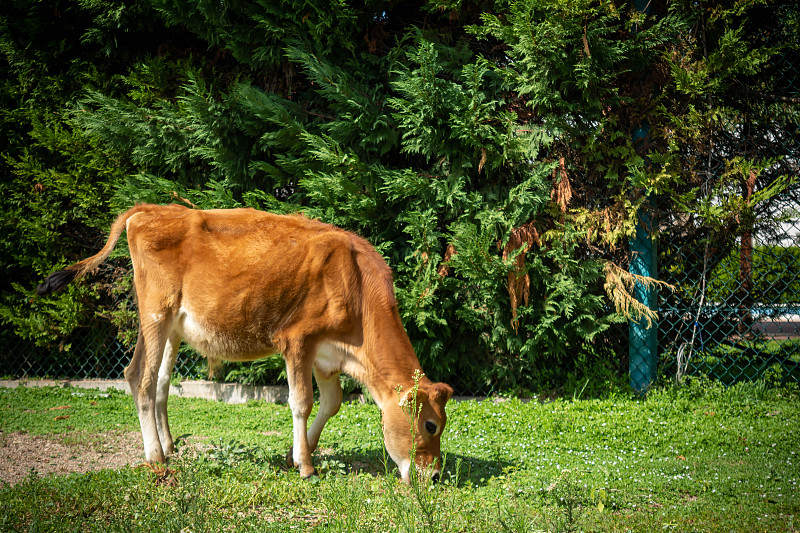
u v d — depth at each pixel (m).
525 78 7.04
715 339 7.49
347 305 4.71
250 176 7.76
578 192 7.60
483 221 7.00
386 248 7.24
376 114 7.34
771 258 7.30
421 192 7.22
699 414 6.48
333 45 7.57
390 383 4.59
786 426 6.04
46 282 4.88
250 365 7.71
